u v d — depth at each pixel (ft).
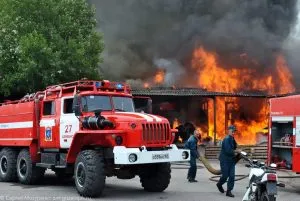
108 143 33.71
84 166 33.73
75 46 73.77
